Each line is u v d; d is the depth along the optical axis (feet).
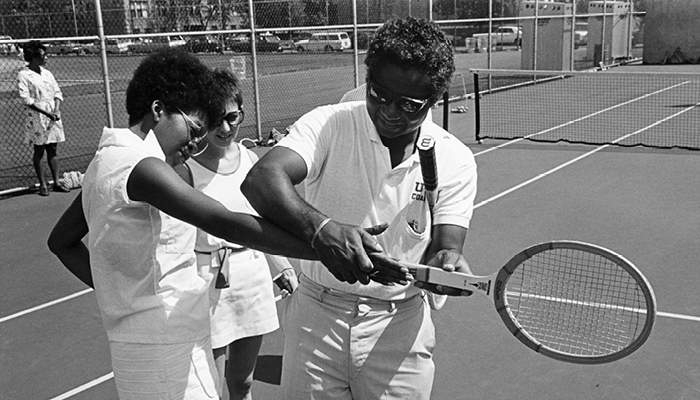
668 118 50.78
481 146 42.68
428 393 8.52
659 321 17.29
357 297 8.03
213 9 43.73
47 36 45.29
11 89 48.85
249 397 13.07
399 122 7.20
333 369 8.15
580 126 48.75
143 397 7.75
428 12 58.39
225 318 11.92
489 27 64.54
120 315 7.75
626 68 92.73
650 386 14.38
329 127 7.72
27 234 26.53
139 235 7.54
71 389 14.98
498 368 15.35
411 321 8.25
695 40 95.04
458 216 7.84
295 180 7.27
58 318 18.78
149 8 42.50
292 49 54.49
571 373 15.06
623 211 27.45
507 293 8.14
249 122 50.08
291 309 8.55
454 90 66.54
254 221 6.71
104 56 33.53
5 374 15.66
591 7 87.66
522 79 71.87
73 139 44.75
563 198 29.73
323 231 6.33
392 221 7.78
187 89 7.77
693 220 25.93
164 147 7.89
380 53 6.98
